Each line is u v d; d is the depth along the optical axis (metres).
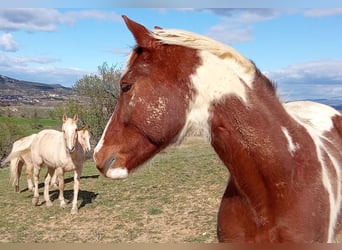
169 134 2.22
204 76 2.20
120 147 2.30
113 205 8.86
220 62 2.23
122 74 2.33
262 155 2.19
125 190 10.20
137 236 6.63
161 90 2.21
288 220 2.21
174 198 8.90
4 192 11.98
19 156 11.66
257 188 2.25
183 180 10.58
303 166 2.28
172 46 2.25
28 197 10.90
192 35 2.27
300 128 2.43
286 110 2.42
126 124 2.29
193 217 7.41
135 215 7.89
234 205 2.44
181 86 2.20
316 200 2.26
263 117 2.22
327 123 3.47
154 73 2.23
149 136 2.24
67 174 14.05
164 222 7.30
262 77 2.34
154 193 9.56
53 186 11.79
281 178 2.21
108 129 2.37
